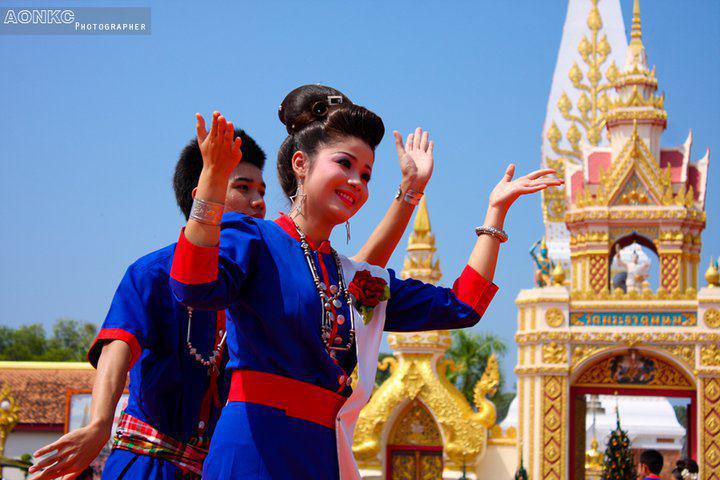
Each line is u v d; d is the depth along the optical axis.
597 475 30.42
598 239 25.77
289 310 4.11
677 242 25.41
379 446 25.00
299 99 4.55
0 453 25.27
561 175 37.69
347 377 4.28
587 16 39.00
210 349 5.30
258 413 4.05
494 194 4.95
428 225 26.59
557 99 38.41
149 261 5.21
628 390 23.41
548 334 23.58
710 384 22.73
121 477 5.14
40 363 31.86
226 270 3.93
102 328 4.95
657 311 23.36
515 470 24.59
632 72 27.09
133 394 5.28
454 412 24.73
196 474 5.25
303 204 4.44
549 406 23.42
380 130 4.55
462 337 44.72
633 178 25.81
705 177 26.41
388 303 4.72
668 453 35.97
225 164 3.76
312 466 4.05
